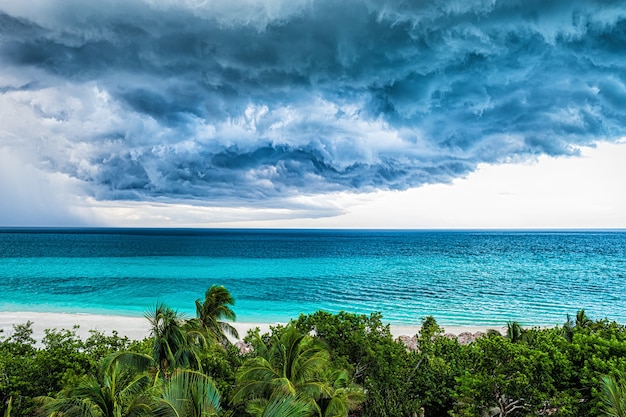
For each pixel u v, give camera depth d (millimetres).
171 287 75938
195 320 22438
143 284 79062
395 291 71000
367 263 117312
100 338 21469
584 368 14461
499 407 16016
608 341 15375
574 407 14094
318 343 16750
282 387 12531
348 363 19641
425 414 20969
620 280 81500
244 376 14367
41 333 40812
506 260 122500
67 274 91812
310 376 14914
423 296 66312
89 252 152500
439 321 50281
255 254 150000
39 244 193125
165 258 132375
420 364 22078
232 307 58344
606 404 13195
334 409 13844
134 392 12430
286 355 15406
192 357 15734
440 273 94000
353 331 21047
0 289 72625
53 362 17141
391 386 19656
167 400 9688
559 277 86375
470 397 15930
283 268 105688
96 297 65312
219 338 24953
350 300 63500
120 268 104188
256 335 19438
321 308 57781
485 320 50844
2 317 48281
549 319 51969
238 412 14891
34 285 76812
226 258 133625
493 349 16578
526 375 15141
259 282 81812
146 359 15219
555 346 16672
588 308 57719
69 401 10172
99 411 10453
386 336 21734
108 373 13711
